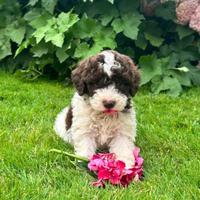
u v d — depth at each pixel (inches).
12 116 62.2
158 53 85.8
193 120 64.8
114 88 47.5
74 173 45.9
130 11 83.7
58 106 68.6
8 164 47.1
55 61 84.5
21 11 91.9
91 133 51.4
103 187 43.1
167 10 85.1
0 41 88.3
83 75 49.0
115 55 49.2
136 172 44.9
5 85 79.0
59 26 81.3
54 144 53.7
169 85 78.7
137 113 66.3
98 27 83.0
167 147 54.7
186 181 45.0
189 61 85.6
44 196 40.8
